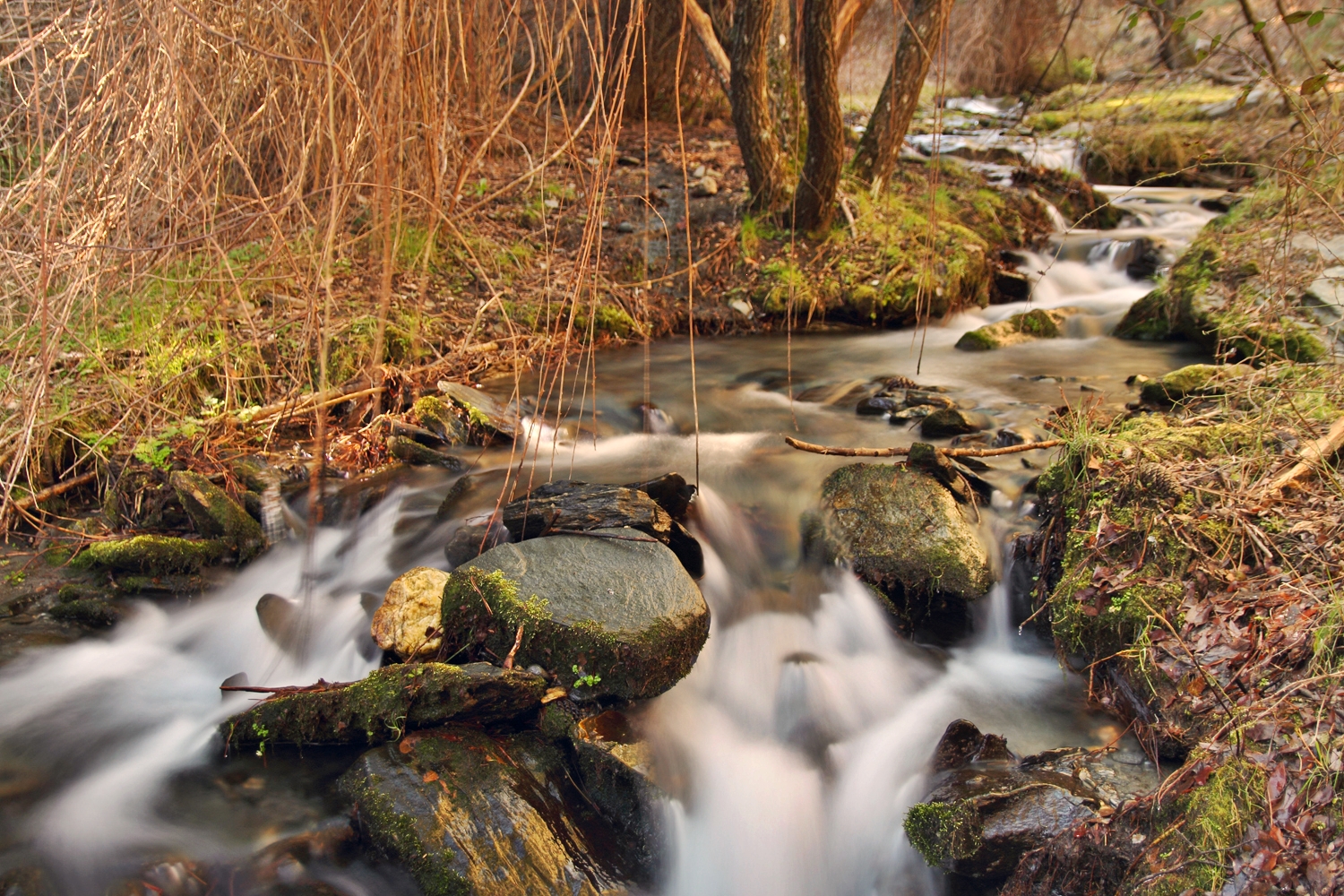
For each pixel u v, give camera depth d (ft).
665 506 14.37
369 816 9.95
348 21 14.06
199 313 18.48
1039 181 32.01
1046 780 9.63
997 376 20.49
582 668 11.41
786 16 26.22
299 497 15.66
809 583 14.01
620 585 12.14
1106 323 23.89
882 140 27.58
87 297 16.55
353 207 22.49
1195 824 8.20
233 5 16.06
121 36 15.33
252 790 10.63
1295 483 11.54
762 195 26.73
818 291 24.95
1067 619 11.59
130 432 16.34
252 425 17.11
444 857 9.41
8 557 14.56
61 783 10.72
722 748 11.35
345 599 13.51
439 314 21.84
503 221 25.50
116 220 15.58
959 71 49.90
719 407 19.57
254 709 11.28
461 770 10.30
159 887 9.39
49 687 12.19
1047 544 13.12
